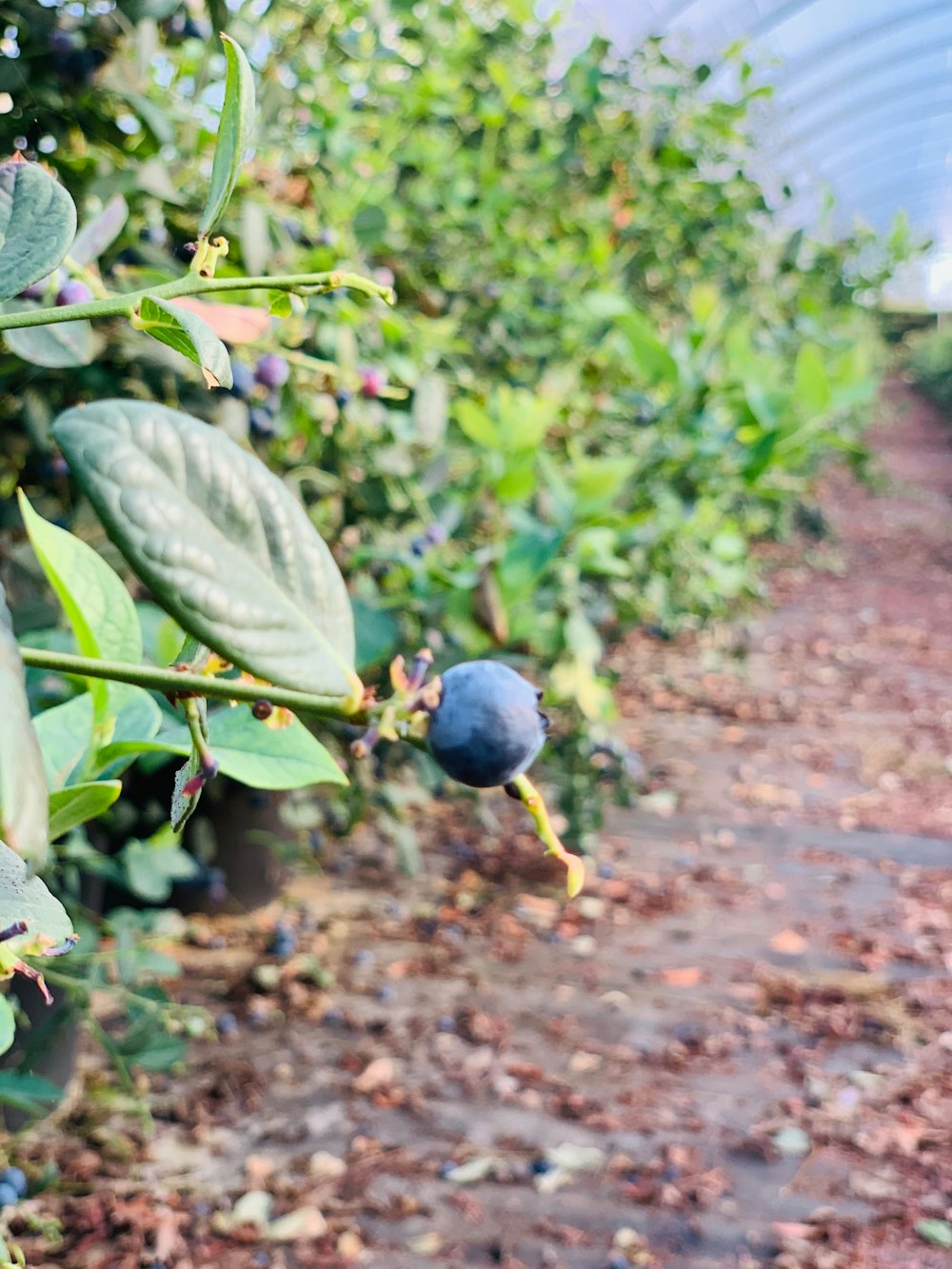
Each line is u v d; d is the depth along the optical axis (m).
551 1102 0.83
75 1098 0.80
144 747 0.26
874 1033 0.93
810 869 1.25
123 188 0.57
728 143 1.65
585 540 0.88
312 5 0.82
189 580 0.19
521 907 1.13
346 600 0.20
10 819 0.13
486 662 0.20
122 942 0.71
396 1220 0.71
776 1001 0.98
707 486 1.23
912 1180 0.76
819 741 1.66
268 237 0.67
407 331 0.82
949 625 2.36
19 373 0.58
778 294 1.94
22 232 0.20
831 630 2.31
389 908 1.11
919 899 1.18
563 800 1.15
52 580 0.26
